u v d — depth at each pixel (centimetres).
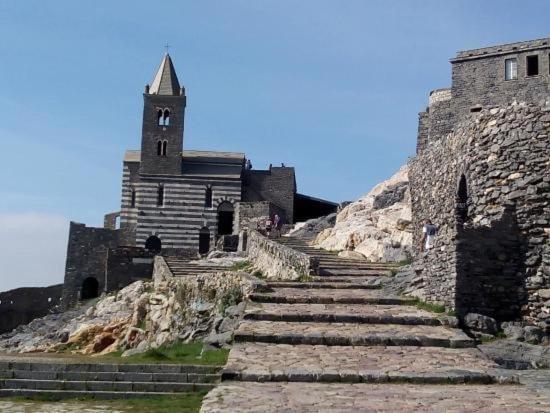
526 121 2447
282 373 1625
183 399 1652
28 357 2702
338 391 1498
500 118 2527
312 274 3062
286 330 2047
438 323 2145
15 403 1633
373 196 5178
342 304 2433
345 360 1770
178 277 3778
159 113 7931
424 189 3538
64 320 5188
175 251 5978
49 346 3966
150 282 4962
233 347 1902
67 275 7000
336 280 2934
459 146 2908
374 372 1644
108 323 4066
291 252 3416
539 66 4891
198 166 7975
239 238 5925
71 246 7081
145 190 7750
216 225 7738
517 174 2419
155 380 1812
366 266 3375
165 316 3588
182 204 7750
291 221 7919
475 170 2605
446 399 1418
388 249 3703
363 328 2089
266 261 3959
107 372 1842
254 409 1321
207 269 4406
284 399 1411
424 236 3012
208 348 2295
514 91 4959
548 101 2430
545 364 1864
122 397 1709
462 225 2253
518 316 2241
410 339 1953
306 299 2462
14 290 6938
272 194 7975
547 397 1441
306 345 1942
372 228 4088
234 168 7975
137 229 7681
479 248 2250
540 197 2338
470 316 2159
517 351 1969
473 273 2227
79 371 1859
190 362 2028
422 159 3619
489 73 5072
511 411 1305
